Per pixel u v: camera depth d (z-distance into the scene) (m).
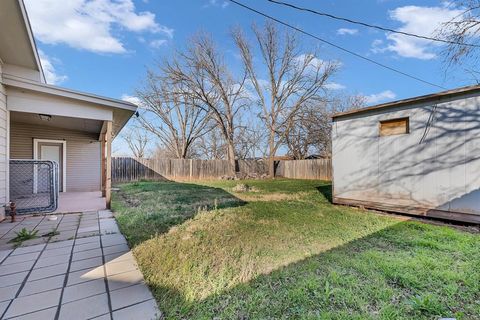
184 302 1.75
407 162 4.45
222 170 14.32
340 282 1.99
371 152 5.00
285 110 16.06
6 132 4.07
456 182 3.86
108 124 5.02
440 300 1.76
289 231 3.47
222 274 2.15
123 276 2.12
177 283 2.01
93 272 2.19
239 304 1.72
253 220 4.06
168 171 12.77
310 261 2.43
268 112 16.64
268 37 15.30
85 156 8.13
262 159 16.20
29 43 4.05
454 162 3.88
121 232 3.39
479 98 3.64
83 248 2.79
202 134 18.11
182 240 3.05
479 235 3.28
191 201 5.98
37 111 4.32
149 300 1.77
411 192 4.38
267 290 1.90
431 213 4.11
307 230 3.53
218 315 1.61
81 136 8.07
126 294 1.84
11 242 2.97
